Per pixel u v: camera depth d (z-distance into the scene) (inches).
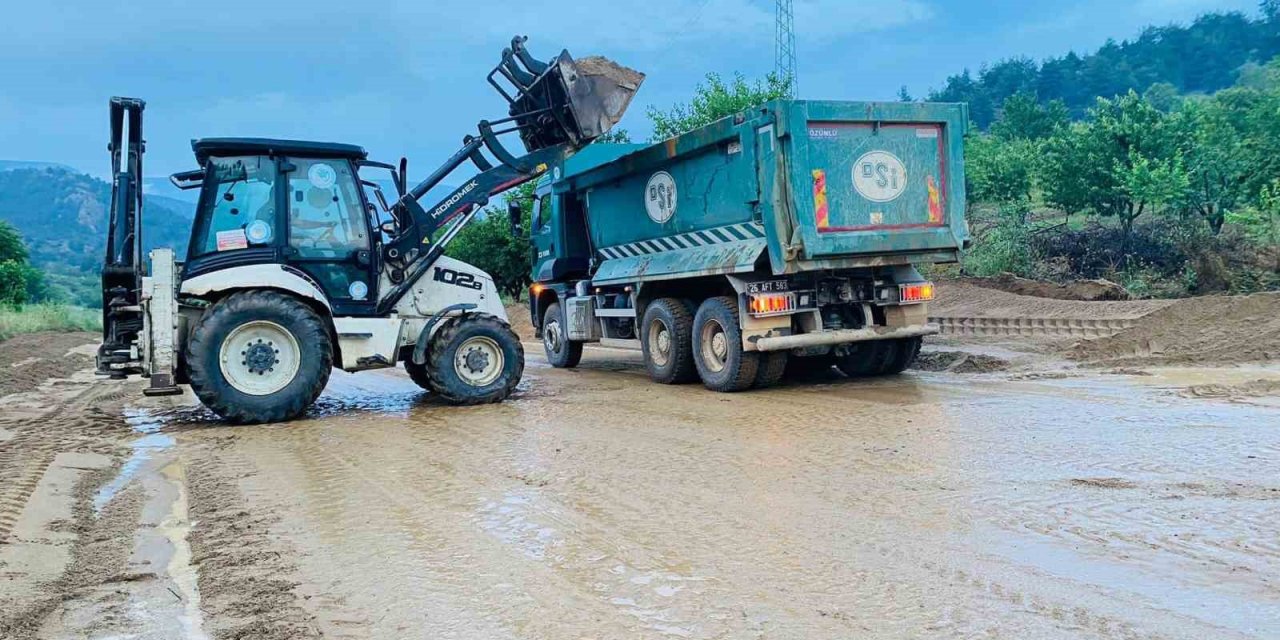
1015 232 836.0
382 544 191.9
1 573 178.2
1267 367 395.9
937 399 354.6
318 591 163.9
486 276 436.1
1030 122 1713.8
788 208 382.6
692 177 439.8
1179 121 853.8
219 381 365.7
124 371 391.5
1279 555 161.6
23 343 944.9
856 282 418.9
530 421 352.8
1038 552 167.6
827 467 243.6
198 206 385.1
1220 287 712.4
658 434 309.3
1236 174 805.2
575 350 576.4
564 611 149.3
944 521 189.0
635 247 498.6
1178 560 160.9
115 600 162.9
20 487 255.3
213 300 386.3
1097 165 841.5
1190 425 278.7
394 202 420.5
